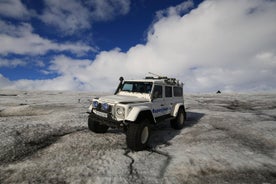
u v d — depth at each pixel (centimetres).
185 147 538
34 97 2338
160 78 725
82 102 1695
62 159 427
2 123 680
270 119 1009
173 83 748
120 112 500
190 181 349
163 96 661
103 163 412
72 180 337
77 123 762
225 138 638
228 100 2338
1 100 1766
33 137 556
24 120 783
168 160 442
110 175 358
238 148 537
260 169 405
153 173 374
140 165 409
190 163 422
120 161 426
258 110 1428
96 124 623
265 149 542
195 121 934
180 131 730
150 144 561
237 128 788
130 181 340
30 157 432
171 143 577
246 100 2334
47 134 599
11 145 477
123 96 597
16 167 380
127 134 488
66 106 1319
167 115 689
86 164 404
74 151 477
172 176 364
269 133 708
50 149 485
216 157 462
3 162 398
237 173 385
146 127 515
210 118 1019
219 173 383
